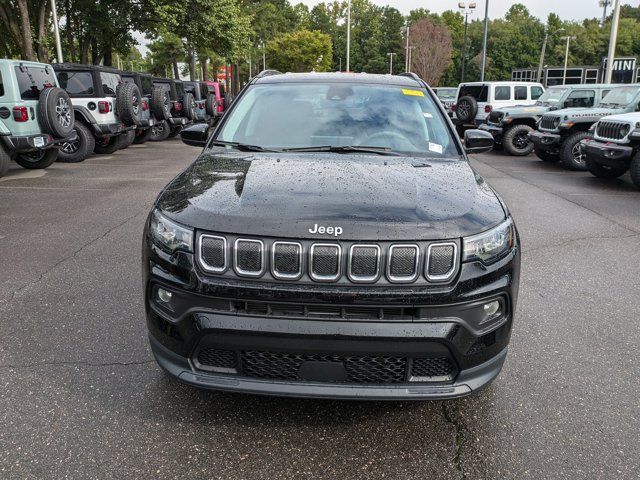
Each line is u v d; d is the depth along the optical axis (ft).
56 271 16.38
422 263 7.65
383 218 7.82
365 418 9.21
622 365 11.23
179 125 66.33
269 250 7.61
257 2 204.33
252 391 7.89
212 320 7.69
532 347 11.97
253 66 250.78
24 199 27.40
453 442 8.63
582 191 32.01
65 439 8.52
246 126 12.19
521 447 8.54
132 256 17.94
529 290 15.47
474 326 7.89
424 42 260.42
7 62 31.53
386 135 11.80
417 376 7.98
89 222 22.58
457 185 9.34
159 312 8.30
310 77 13.82
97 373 10.48
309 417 9.21
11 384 10.05
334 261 7.56
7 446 8.32
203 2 81.92
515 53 350.43
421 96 13.29
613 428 9.07
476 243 7.91
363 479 7.79
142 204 26.25
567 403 9.78
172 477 7.75
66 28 86.89
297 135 11.77
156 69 207.00
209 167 10.04
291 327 7.54
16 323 12.67
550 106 51.29
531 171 40.68
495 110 52.80
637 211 26.40
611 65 69.36
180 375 8.15
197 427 8.89
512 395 10.01
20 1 68.64
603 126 33.71
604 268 17.57
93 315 13.16
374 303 7.51
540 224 23.45
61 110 34.99
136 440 8.54
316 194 8.48
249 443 8.52
